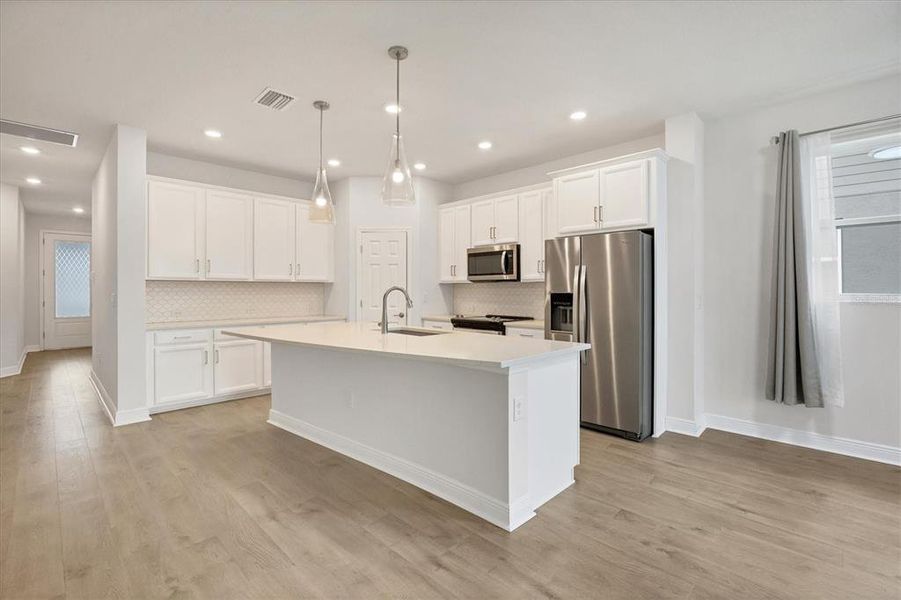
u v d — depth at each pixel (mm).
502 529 2158
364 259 5539
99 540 2059
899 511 2328
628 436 3480
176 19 2332
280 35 2490
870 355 3051
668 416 3707
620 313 3492
